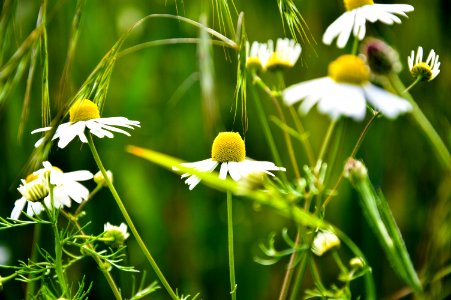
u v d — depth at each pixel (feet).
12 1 1.01
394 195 1.46
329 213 1.44
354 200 1.43
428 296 1.25
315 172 1.13
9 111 1.40
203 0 1.13
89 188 1.44
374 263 1.41
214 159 1.10
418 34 1.47
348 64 1.01
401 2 1.47
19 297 1.33
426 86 1.46
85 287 1.38
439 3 1.47
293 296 1.11
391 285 1.40
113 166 1.48
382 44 1.02
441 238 1.25
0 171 1.40
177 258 1.48
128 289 1.38
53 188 1.08
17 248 1.37
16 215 1.07
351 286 1.41
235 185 0.99
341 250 1.43
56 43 1.44
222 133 1.10
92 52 1.48
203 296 1.47
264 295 1.47
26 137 1.41
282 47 1.20
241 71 1.04
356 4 1.11
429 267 1.25
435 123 1.44
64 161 1.44
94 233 1.40
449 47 1.47
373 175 1.43
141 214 1.47
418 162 1.46
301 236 1.12
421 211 1.43
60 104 1.01
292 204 1.01
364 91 1.01
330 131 1.14
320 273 1.43
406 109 1.00
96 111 1.07
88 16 1.48
